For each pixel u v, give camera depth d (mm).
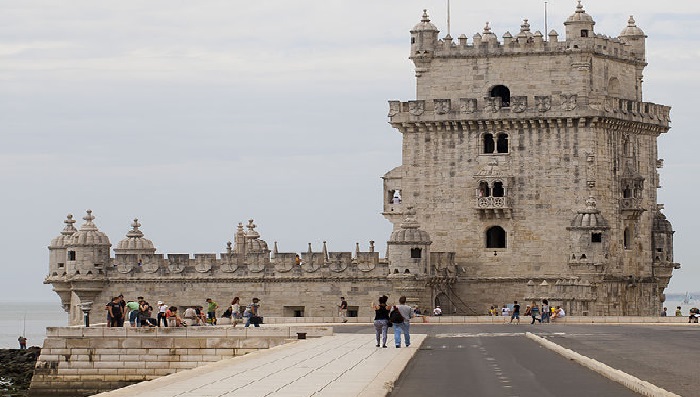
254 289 140875
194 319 115125
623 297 140625
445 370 69188
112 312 101750
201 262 142250
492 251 140500
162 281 142750
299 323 126125
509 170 140500
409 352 79812
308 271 139625
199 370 69188
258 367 70875
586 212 136375
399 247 136125
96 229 144875
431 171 142750
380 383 60156
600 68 142375
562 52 140500
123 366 99188
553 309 128500
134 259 144000
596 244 135875
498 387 60438
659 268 147500
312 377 64500
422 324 124250
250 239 165375
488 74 142875
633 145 144625
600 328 111938
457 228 141750
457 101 141750
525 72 141625
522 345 88125
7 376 116125
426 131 143000
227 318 127625
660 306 148875
